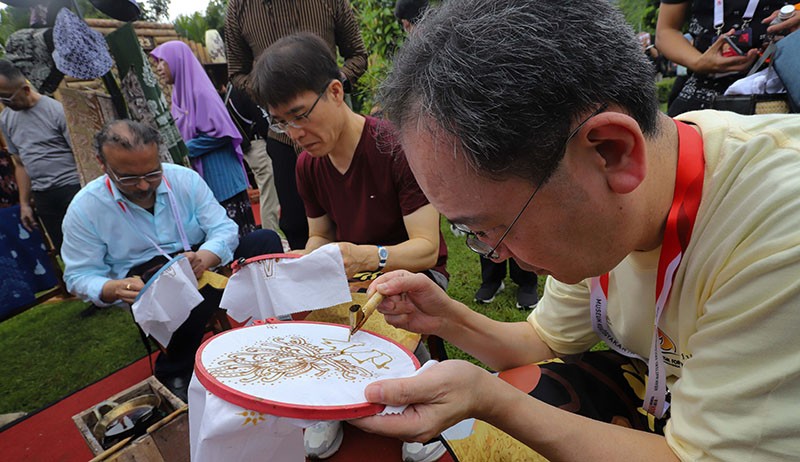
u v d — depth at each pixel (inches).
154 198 78.7
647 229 29.5
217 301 76.0
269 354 34.7
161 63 118.3
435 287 42.3
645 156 23.5
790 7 66.9
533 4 22.3
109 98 101.3
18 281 122.1
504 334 47.8
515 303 104.0
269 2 102.0
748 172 26.1
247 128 137.6
